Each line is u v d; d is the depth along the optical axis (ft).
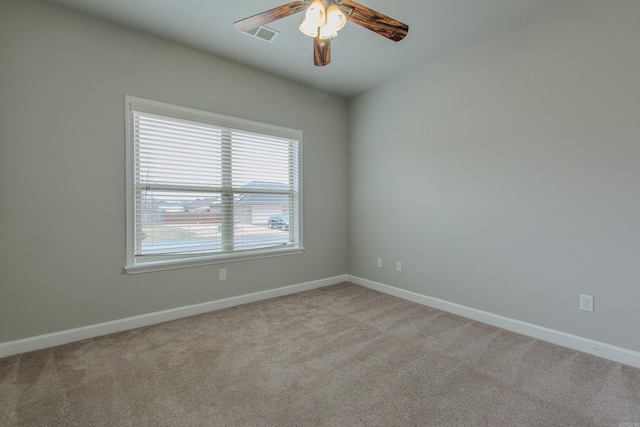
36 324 6.92
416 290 10.42
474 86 8.65
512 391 5.35
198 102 9.11
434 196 9.80
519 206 7.77
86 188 7.45
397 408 4.90
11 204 6.64
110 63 7.72
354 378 5.77
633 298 6.13
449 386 5.50
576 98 6.77
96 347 7.02
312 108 11.91
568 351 6.79
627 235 6.18
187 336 7.62
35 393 5.28
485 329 8.06
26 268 6.81
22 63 6.72
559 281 7.12
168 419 4.65
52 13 7.01
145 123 8.33
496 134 8.19
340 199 12.98
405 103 10.66
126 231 7.99
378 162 11.77
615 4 6.23
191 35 8.29
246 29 6.32
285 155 11.27
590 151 6.60
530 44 7.47
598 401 5.06
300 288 11.67
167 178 8.71
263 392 5.33
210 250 9.54
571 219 6.91
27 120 6.77
